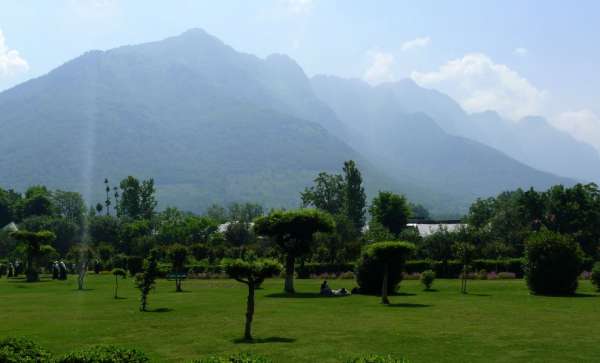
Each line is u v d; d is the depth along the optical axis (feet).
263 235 170.81
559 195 312.09
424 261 222.07
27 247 222.69
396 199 344.08
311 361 63.52
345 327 87.76
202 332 84.43
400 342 74.18
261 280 80.02
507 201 377.30
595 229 303.27
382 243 126.00
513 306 114.52
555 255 140.15
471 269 219.61
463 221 420.77
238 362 37.35
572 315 99.35
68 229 402.11
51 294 156.76
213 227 382.63
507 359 63.77
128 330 86.94
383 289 126.11
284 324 91.81
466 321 92.99
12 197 532.73
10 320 99.66
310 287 183.01
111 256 315.99
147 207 436.35
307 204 420.77
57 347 73.05
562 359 63.72
